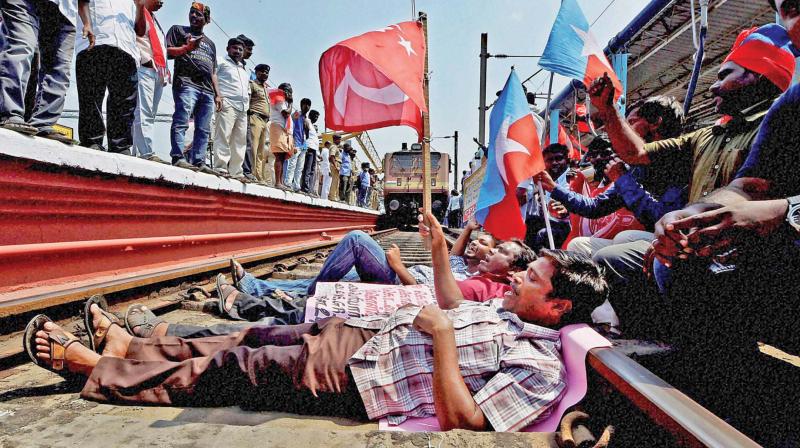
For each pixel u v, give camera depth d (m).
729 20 5.64
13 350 1.85
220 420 1.41
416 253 6.88
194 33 4.66
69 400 1.46
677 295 1.75
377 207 24.16
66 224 2.77
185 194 4.27
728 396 1.57
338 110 2.59
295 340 1.68
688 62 6.94
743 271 1.54
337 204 11.30
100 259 3.05
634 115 2.52
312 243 8.63
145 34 4.03
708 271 1.61
